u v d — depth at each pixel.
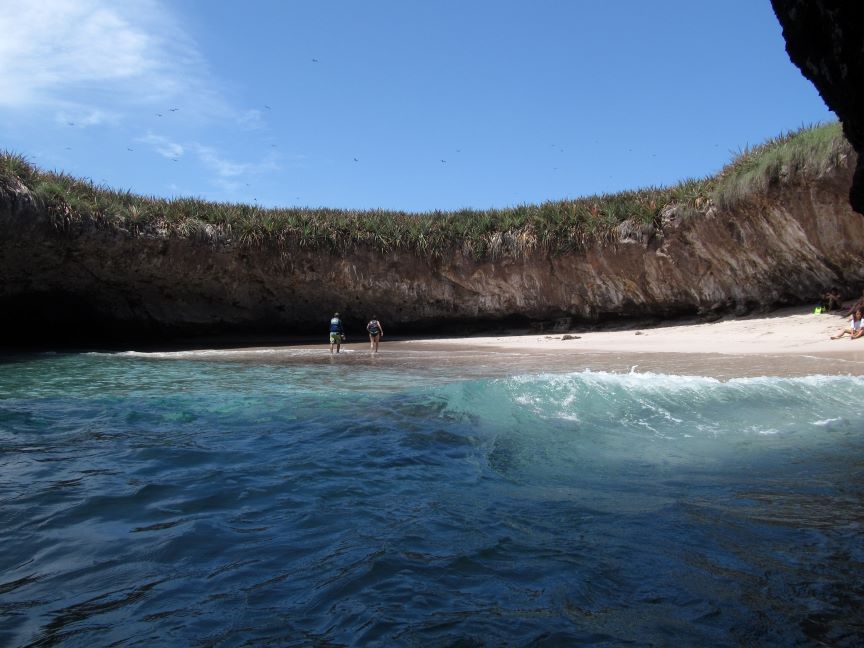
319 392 10.50
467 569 3.61
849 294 17.92
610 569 3.53
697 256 21.11
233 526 4.36
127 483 5.37
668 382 9.23
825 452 5.91
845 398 8.03
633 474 5.45
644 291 22.84
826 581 3.26
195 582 3.51
